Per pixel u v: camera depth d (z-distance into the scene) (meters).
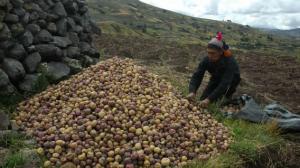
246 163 2.74
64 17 4.03
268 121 3.39
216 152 2.71
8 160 2.34
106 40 10.77
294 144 3.20
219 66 3.48
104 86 3.30
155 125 2.85
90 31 4.58
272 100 4.63
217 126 3.12
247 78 6.19
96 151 2.55
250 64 8.07
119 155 2.54
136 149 2.60
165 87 3.51
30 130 2.79
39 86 3.42
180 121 2.94
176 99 3.31
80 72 3.77
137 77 3.46
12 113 3.05
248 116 3.43
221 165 2.54
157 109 2.99
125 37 13.34
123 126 2.78
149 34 33.50
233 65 3.48
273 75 6.66
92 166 2.48
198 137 2.84
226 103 3.76
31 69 3.42
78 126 2.76
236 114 3.46
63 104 3.12
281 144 3.12
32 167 2.37
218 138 2.89
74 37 4.14
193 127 2.96
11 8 3.35
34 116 3.00
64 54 3.85
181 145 2.73
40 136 2.69
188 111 3.19
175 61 7.12
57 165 2.44
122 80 3.40
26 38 3.42
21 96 3.28
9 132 2.62
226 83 3.41
